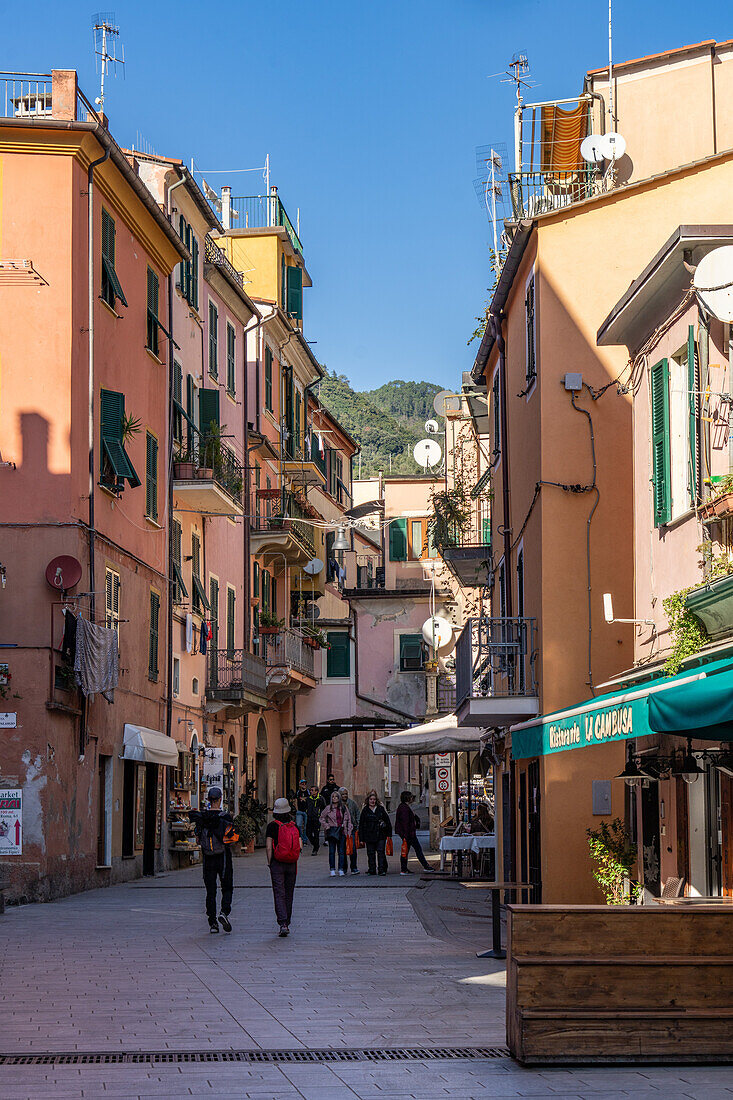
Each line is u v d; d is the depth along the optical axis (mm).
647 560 16234
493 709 19359
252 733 42219
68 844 22703
